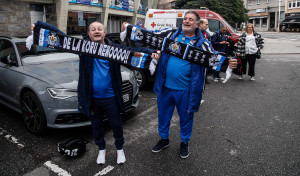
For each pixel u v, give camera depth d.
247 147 3.27
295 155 3.05
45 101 3.27
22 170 2.73
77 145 2.95
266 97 5.60
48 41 2.50
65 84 3.33
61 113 3.23
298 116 4.39
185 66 2.72
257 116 4.41
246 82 7.18
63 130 3.77
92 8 11.86
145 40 2.61
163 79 2.83
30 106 3.56
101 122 2.80
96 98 2.64
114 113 2.70
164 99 2.95
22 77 3.72
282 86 6.63
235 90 6.25
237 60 2.52
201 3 22.59
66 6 9.80
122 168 2.79
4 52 4.45
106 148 3.24
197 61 2.58
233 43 7.26
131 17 16.31
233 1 22.53
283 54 14.21
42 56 4.31
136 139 3.51
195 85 2.71
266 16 51.03
